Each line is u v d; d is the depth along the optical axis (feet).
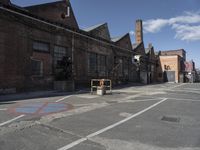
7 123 24.49
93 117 28.81
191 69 228.43
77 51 82.99
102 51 99.55
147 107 37.86
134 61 134.10
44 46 68.13
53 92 61.57
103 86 58.80
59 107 35.88
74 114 30.48
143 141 19.61
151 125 25.12
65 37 76.64
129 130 22.93
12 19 57.16
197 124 25.98
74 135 20.95
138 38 153.99
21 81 59.47
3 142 18.71
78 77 83.20
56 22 72.13
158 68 196.03
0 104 38.09
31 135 20.65
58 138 20.01
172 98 52.70
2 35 54.49
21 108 34.19
